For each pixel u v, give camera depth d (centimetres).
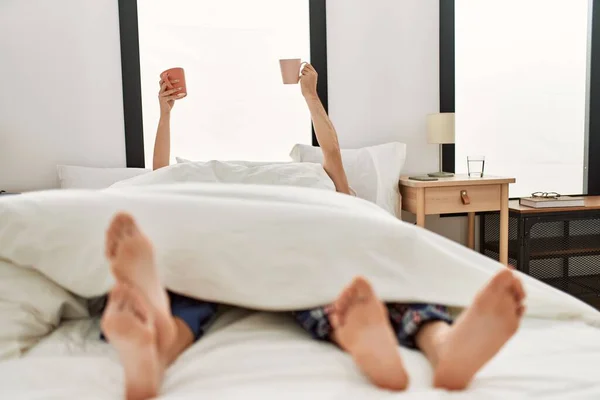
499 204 262
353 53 294
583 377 91
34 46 268
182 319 105
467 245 312
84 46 273
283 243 113
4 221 111
